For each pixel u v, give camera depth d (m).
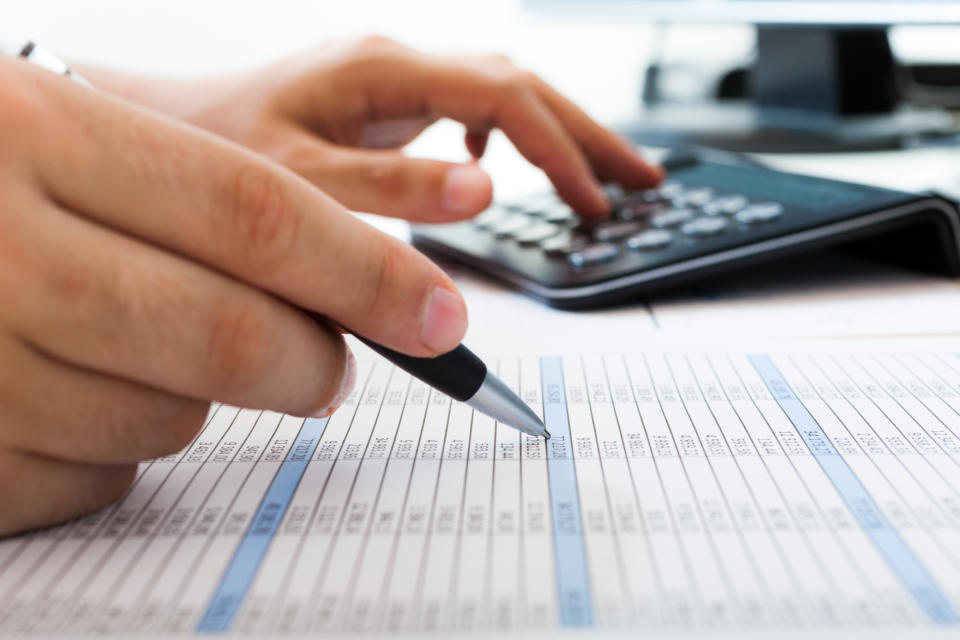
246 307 0.25
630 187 0.59
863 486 0.26
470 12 1.29
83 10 1.21
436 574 0.22
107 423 0.25
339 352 0.28
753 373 0.35
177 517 0.26
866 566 0.22
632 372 0.36
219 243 0.24
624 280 0.45
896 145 0.72
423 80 0.55
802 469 0.27
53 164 0.23
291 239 0.25
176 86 0.65
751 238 0.46
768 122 0.82
